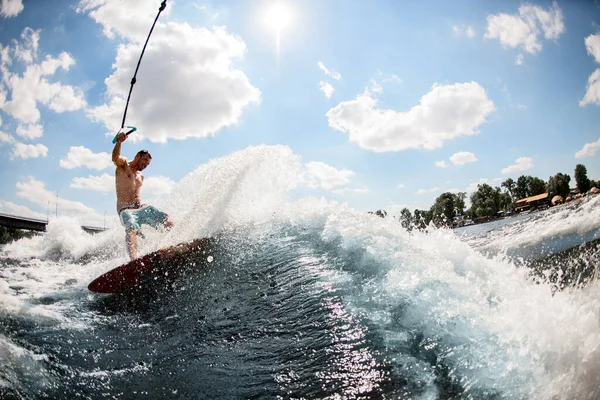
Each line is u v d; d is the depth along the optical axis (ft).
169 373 7.02
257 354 7.43
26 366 6.76
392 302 8.16
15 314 9.39
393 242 11.05
